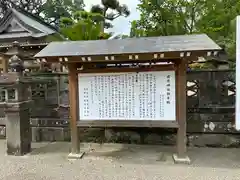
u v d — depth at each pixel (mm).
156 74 3947
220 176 3418
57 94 5582
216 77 4914
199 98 4949
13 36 8773
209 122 4852
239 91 3787
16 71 4527
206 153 4465
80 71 4172
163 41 4113
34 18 10805
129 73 4027
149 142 5125
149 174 3527
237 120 3824
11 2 21797
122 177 3439
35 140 5555
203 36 4270
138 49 3686
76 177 3475
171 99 3932
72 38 8867
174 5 13703
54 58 3801
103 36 9609
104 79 4113
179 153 3998
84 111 4227
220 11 12414
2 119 5773
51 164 4023
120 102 4082
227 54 5488
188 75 4988
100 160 4180
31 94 5359
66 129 5449
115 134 5281
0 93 5695
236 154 4379
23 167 3906
